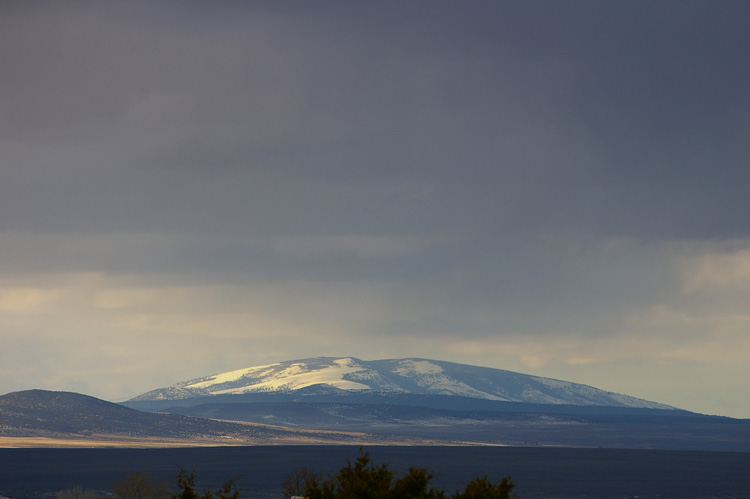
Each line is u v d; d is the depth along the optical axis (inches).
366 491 3978.8
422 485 3973.9
